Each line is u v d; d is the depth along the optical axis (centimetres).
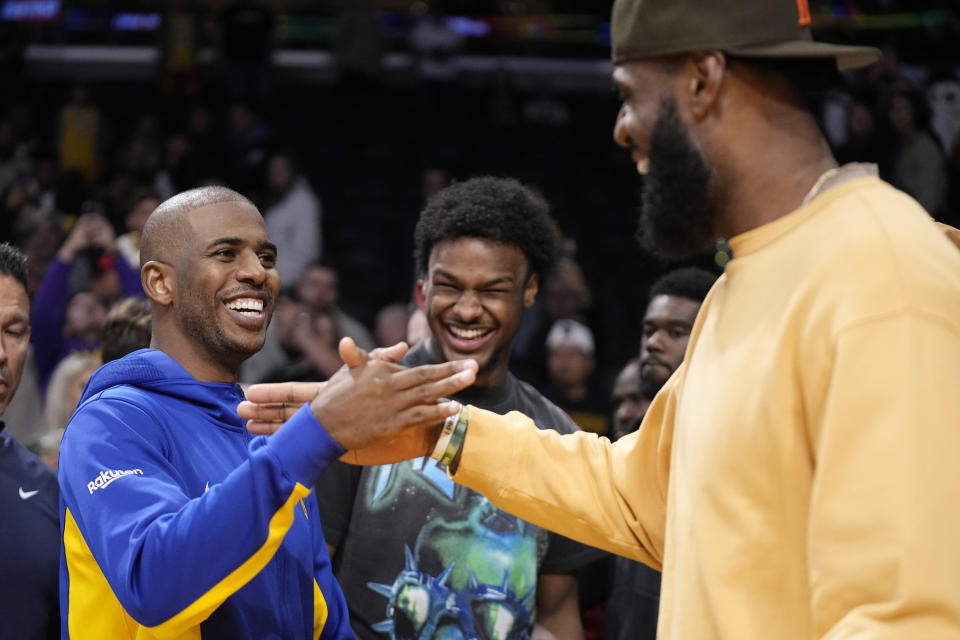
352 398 157
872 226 139
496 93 1218
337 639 194
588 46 1352
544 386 644
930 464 123
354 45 1238
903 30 1112
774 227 149
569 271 667
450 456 183
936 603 120
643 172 158
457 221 226
